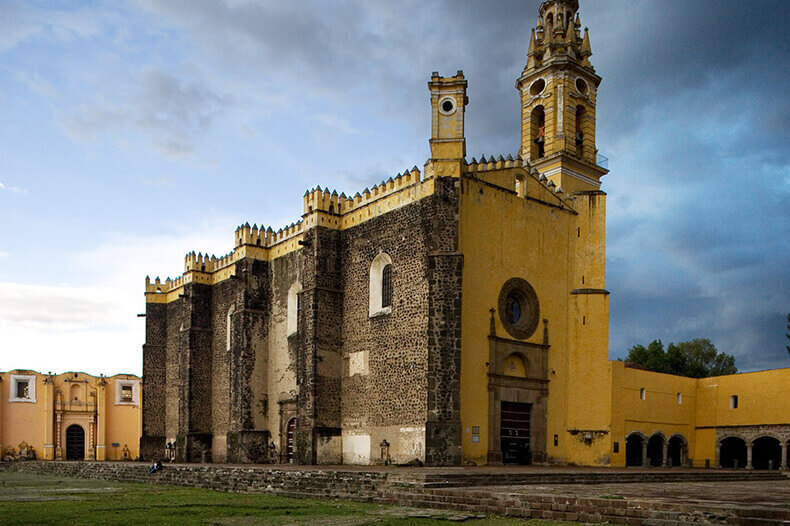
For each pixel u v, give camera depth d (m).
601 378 41.06
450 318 34.78
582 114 50.44
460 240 36.62
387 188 39.69
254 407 47.84
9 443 61.84
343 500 24.31
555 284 41.72
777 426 46.03
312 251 41.84
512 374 38.78
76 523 17.80
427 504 21.55
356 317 40.62
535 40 51.41
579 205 43.81
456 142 36.69
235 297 52.75
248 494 27.58
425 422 34.47
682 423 49.75
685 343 82.50
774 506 16.34
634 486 25.12
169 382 60.88
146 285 62.69
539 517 18.55
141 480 36.34
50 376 64.25
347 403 40.25
